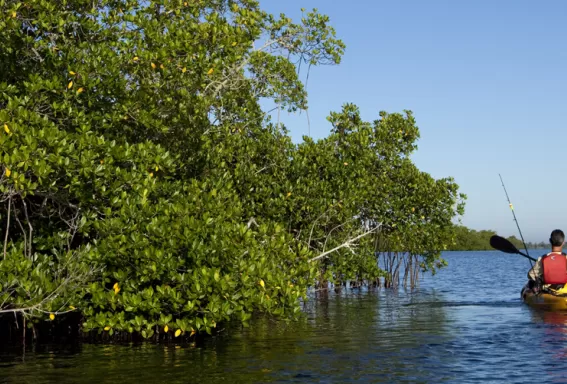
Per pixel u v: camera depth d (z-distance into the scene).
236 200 12.30
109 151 9.73
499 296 18.25
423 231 20.66
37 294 8.80
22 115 9.04
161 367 7.80
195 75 12.00
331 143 18.08
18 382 7.09
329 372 7.47
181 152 13.17
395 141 20.25
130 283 9.55
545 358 8.09
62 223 10.63
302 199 15.29
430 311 13.70
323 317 13.04
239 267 9.54
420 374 7.34
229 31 11.95
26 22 11.11
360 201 16.89
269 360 8.23
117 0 12.91
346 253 18.22
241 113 15.62
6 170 8.19
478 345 9.11
